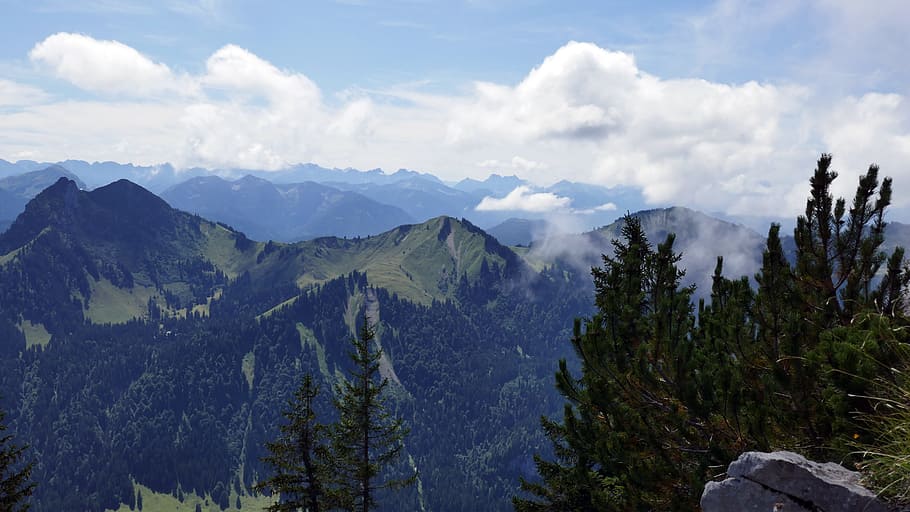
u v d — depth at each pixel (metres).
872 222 10.11
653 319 10.42
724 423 8.88
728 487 6.73
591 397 10.34
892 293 9.34
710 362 9.13
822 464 6.46
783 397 8.21
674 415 9.36
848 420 6.80
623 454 9.84
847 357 6.92
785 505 6.15
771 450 7.92
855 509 5.70
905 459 5.55
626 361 10.48
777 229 10.09
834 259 10.16
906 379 6.36
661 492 9.45
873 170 10.10
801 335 8.25
